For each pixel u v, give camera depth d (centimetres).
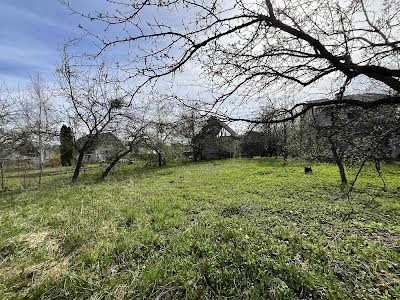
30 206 999
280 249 523
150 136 1909
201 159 3297
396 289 402
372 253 512
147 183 1566
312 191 1185
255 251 515
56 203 1019
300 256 510
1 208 1034
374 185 1277
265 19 270
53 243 577
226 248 525
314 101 350
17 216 848
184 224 734
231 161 2756
